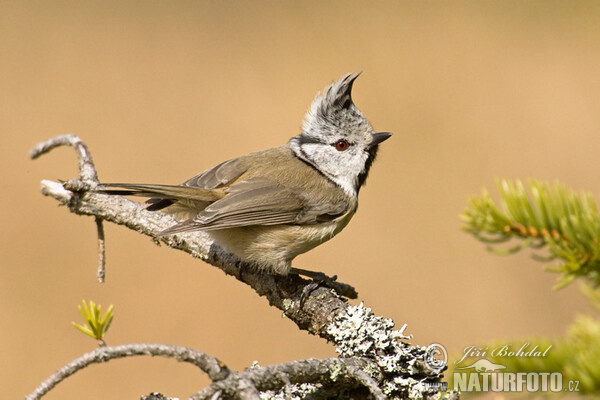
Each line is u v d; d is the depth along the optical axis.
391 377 5.64
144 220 8.13
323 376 5.12
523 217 5.44
